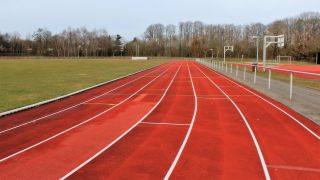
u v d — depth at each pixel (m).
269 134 9.84
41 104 15.02
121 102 15.96
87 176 6.59
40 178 6.50
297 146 8.62
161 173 6.72
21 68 45.44
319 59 86.25
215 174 6.68
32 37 141.25
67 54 141.38
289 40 117.75
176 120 11.76
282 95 17.91
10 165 7.23
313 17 118.69
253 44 123.94
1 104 14.62
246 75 33.47
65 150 8.30
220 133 9.93
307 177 6.55
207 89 21.53
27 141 9.11
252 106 14.74
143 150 8.26
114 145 8.71
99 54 146.38
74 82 25.34
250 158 7.66
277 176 6.59
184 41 156.12
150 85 24.23
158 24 161.00
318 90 20.09
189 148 8.41
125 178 6.46
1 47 130.38
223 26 145.62
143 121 11.60
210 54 135.50
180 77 32.16
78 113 13.12
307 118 12.00
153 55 150.88
